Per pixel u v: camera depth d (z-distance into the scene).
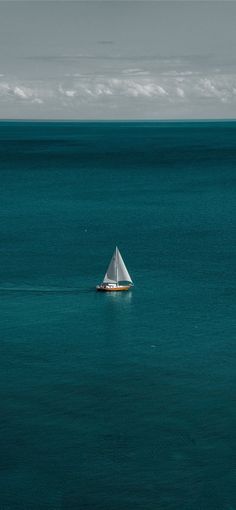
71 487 175.38
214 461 185.12
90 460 185.25
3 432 198.12
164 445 192.00
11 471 180.88
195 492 174.25
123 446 191.62
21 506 169.12
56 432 198.50
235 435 196.75
